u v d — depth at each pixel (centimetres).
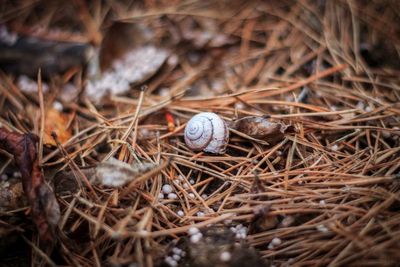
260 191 20
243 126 22
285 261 19
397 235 18
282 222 19
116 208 20
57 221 19
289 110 23
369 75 24
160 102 24
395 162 21
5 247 19
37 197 19
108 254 19
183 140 23
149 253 19
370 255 18
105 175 19
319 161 21
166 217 20
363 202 20
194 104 24
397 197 19
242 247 19
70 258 19
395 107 23
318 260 19
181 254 19
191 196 21
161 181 21
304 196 20
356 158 21
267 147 22
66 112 24
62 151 21
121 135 22
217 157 22
